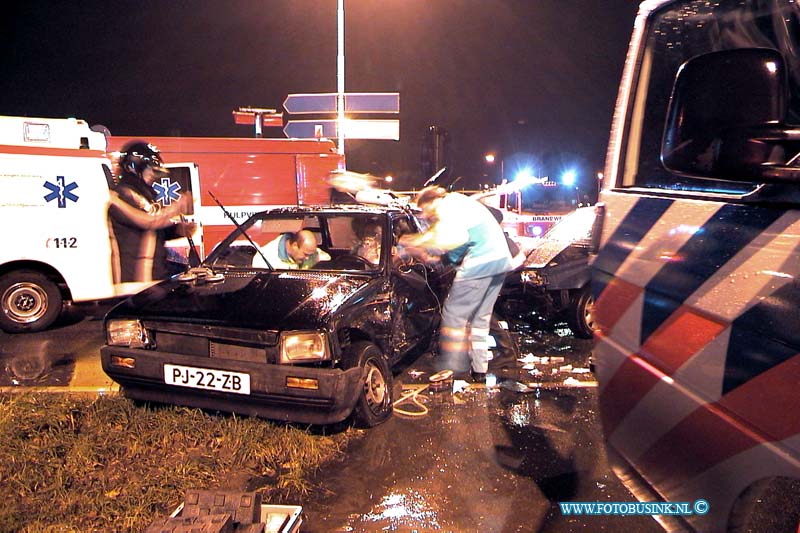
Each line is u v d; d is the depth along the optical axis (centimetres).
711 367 162
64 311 818
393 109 1377
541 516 314
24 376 540
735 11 210
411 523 308
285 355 379
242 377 381
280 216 521
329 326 382
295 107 1404
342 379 373
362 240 510
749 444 147
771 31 202
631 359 207
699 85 155
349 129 1388
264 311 399
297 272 471
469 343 523
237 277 468
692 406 170
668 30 231
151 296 443
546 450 395
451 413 458
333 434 412
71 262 695
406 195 952
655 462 196
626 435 215
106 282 715
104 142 853
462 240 479
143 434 390
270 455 375
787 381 134
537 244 736
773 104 146
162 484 337
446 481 353
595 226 252
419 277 534
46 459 357
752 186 181
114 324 417
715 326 161
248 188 1001
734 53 151
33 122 771
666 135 163
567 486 346
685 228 181
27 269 693
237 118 1448
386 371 446
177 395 406
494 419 447
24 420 399
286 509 283
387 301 464
